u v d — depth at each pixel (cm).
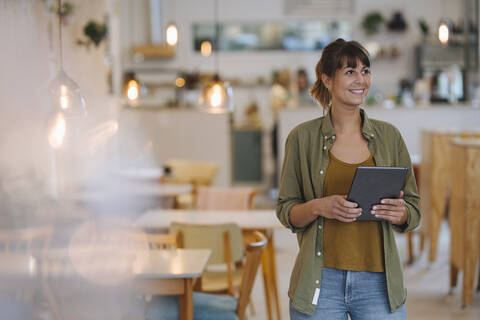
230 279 360
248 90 1166
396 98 1001
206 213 454
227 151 895
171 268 277
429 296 487
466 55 1101
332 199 204
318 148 220
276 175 998
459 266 461
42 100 514
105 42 771
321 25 1162
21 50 482
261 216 439
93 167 677
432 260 575
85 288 287
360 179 196
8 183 428
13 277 288
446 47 1116
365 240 213
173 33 678
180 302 278
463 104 864
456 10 1147
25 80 488
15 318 286
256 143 1082
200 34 1164
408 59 1163
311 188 221
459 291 498
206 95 613
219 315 303
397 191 202
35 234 349
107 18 830
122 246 306
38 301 288
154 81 1160
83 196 522
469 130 573
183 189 573
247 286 311
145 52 1112
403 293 212
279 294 494
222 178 897
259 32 1166
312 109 858
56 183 545
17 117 467
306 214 212
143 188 577
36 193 444
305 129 225
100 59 745
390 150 219
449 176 560
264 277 414
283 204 226
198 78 1105
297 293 215
